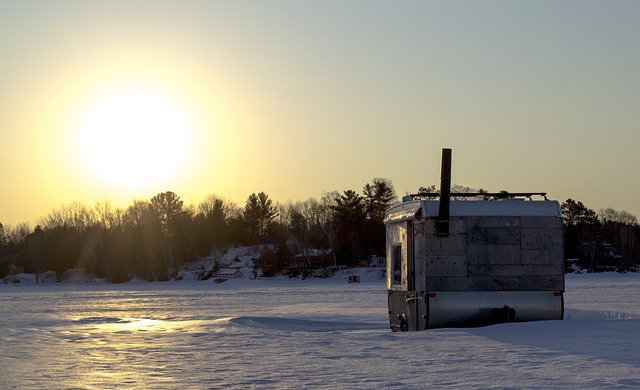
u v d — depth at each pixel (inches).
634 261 5713.6
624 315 1045.2
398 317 898.7
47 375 552.7
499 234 831.1
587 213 5561.0
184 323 1068.5
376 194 5541.3
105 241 5590.6
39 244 5738.2
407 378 496.4
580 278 4357.8
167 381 514.9
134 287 4466.0
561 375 485.4
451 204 830.5
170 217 5984.3
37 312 1862.7
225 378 521.3
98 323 1243.2
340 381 494.9
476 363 550.0
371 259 5388.8
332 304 1905.8
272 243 6314.0
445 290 818.8
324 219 6210.6
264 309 1761.8
